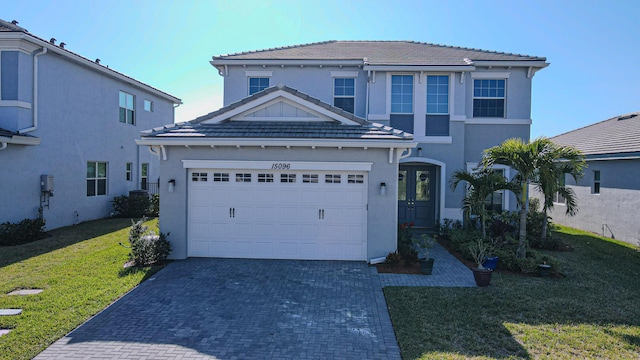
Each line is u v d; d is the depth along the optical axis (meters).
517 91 14.48
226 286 7.96
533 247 12.22
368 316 6.52
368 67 13.82
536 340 5.58
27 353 5.14
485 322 6.19
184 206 10.05
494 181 11.01
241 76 15.13
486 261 9.18
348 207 10.02
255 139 9.59
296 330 5.97
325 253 10.07
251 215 10.15
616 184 14.33
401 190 14.92
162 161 10.07
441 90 14.05
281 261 9.93
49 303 6.86
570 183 17.56
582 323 6.21
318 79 14.96
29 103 13.09
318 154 9.89
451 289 7.80
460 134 13.95
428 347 5.36
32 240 12.41
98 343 5.48
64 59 14.87
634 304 7.06
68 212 15.32
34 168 13.48
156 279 8.39
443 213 14.05
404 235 10.55
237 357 5.15
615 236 14.31
